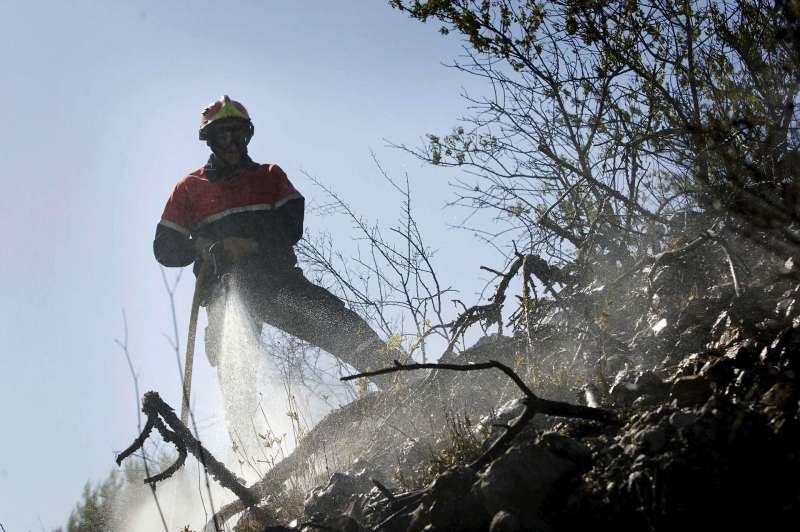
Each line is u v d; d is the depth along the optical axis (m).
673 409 3.87
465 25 6.53
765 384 3.92
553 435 3.82
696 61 5.66
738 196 4.90
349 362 6.89
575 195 6.49
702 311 4.96
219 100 7.67
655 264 5.44
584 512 3.55
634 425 3.85
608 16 6.11
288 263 7.36
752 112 5.05
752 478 3.41
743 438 3.48
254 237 7.44
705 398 4.04
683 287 5.43
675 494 3.42
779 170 4.84
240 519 5.51
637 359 4.97
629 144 5.98
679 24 5.83
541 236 6.52
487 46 6.52
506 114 6.64
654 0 5.95
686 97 5.77
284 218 7.46
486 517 3.74
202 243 7.49
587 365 5.16
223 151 7.58
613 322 5.61
